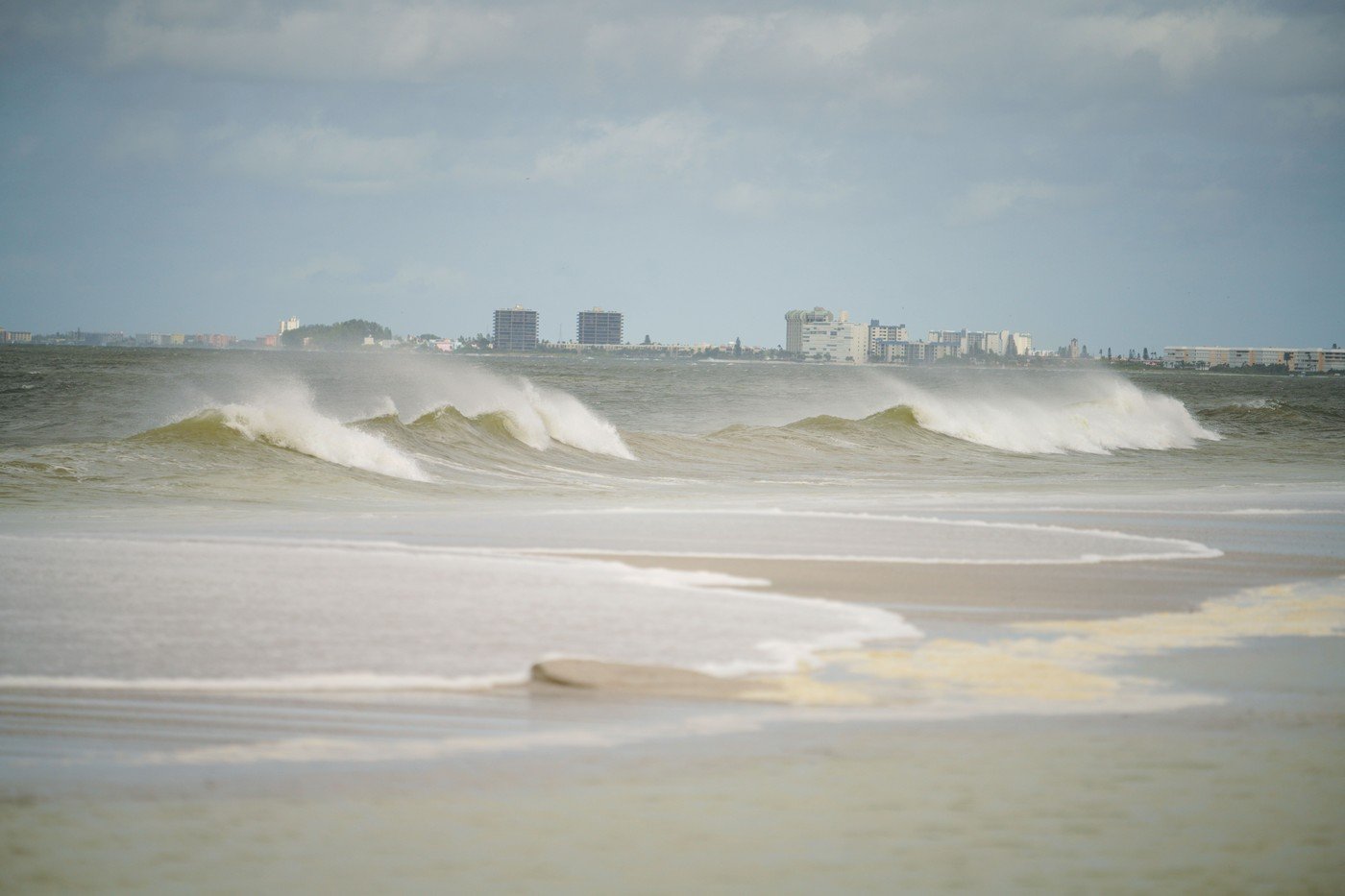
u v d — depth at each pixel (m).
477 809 15.27
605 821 14.80
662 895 12.49
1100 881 13.00
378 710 20.50
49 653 24.34
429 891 12.52
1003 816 15.04
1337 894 12.73
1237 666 24.88
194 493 58.22
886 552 42.88
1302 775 16.92
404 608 29.88
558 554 41.06
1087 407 145.25
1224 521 55.38
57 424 118.88
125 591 31.28
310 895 12.43
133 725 19.36
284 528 46.75
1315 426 159.25
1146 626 29.62
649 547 43.12
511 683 22.59
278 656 24.50
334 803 15.48
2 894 12.38
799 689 22.39
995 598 33.62
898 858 13.59
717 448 105.06
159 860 13.40
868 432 120.00
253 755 17.73
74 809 15.17
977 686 22.81
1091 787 16.33
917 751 18.09
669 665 24.34
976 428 124.69
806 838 14.21
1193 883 12.98
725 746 18.33
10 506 50.84
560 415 102.06
